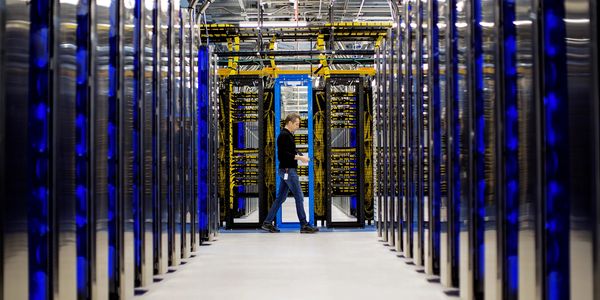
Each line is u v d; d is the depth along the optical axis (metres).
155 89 5.32
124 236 4.14
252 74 10.82
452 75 4.62
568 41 2.50
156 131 5.33
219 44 13.14
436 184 5.19
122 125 4.09
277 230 9.55
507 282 3.40
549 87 2.68
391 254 6.88
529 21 2.94
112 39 4.05
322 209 10.25
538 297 2.74
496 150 3.41
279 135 9.35
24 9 2.57
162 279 5.35
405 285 4.98
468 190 4.10
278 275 5.53
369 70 10.70
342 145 12.69
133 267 4.46
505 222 3.39
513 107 3.38
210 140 8.84
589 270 2.34
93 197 3.44
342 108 10.10
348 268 5.89
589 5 2.27
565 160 2.63
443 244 4.91
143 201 4.84
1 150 2.30
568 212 2.66
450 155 4.66
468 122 4.07
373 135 10.19
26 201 2.64
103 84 3.70
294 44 15.43
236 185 10.11
